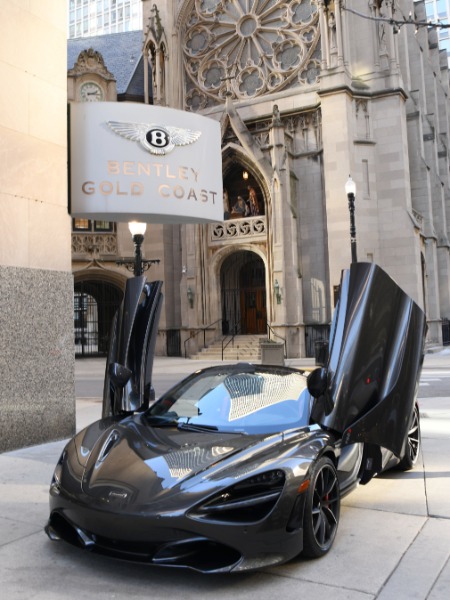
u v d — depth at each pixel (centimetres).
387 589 352
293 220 2555
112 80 3153
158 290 624
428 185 2942
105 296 3344
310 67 2780
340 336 496
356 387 485
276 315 2530
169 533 349
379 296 513
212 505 355
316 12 2777
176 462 400
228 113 2767
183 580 367
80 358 3216
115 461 413
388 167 2527
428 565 385
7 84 784
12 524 474
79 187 916
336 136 2481
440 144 3662
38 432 792
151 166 945
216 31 3084
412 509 502
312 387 465
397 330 536
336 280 2444
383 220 2517
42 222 826
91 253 3038
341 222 2448
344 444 469
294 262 2533
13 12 795
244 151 2689
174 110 979
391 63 2547
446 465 658
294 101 2733
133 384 570
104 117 924
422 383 1534
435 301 2931
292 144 2720
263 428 470
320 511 405
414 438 645
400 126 2514
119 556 363
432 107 3675
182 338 2884
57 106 864
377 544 423
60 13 874
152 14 3144
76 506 379
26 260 796
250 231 2709
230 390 532
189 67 3119
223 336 2825
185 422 493
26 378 781
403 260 2472
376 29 2578
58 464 450
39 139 829
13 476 627
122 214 944
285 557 366
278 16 2897
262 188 2698
